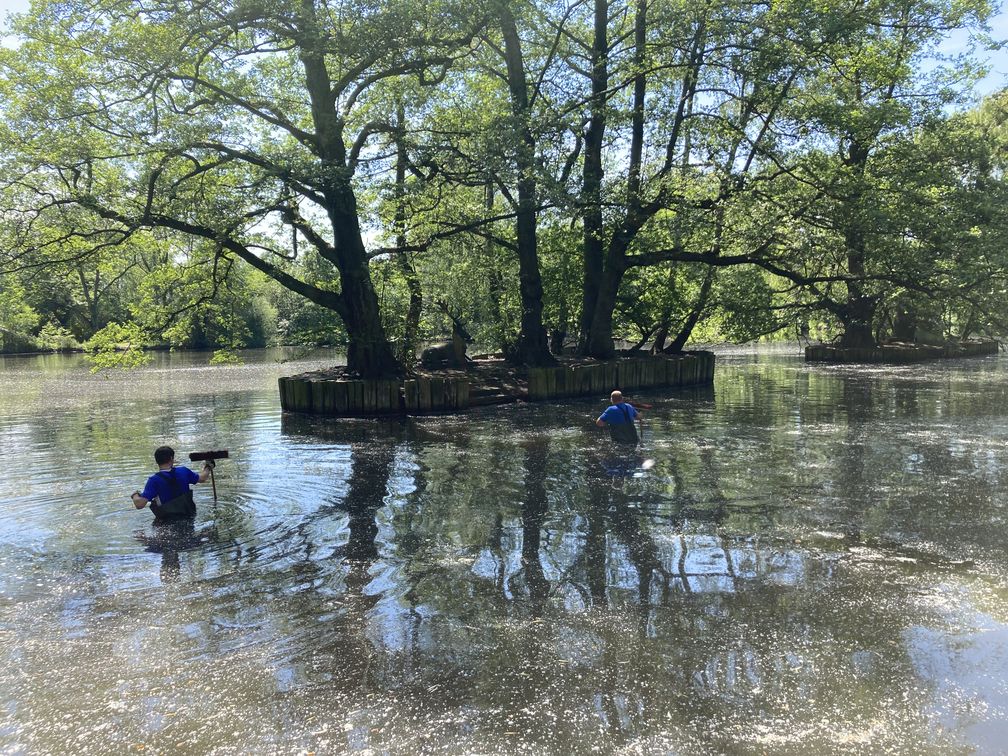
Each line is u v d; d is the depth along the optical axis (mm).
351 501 9766
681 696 4578
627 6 25219
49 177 17438
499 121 19250
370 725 4301
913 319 42969
